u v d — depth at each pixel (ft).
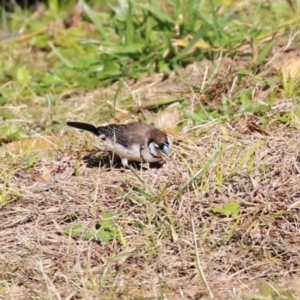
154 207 31.50
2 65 50.88
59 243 30.76
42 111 42.80
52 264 29.35
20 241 30.99
